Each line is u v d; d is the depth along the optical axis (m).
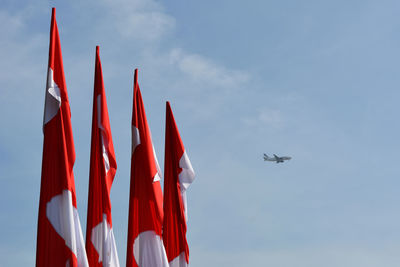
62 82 27.39
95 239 27.88
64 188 25.67
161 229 29.30
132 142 30.41
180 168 32.38
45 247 24.97
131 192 29.70
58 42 28.05
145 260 28.72
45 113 26.75
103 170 28.36
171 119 32.97
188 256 31.08
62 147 26.25
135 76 31.48
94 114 29.56
